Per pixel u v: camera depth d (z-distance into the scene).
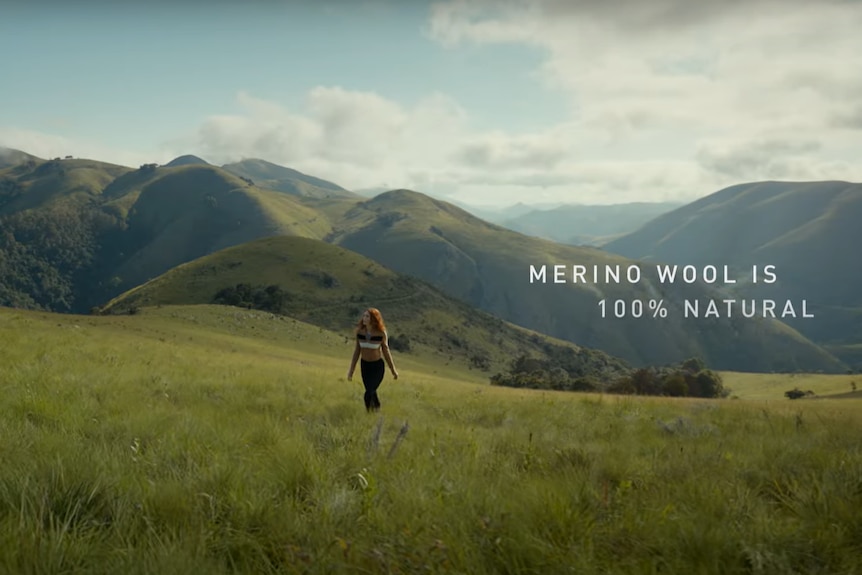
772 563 3.37
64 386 10.48
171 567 3.04
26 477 4.15
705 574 3.24
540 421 10.93
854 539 3.85
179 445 5.94
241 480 4.61
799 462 6.61
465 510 4.11
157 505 4.09
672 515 4.11
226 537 3.63
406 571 3.27
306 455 5.67
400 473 5.28
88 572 3.07
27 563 3.07
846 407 19.55
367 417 9.95
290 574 3.20
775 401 22.83
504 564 3.33
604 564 3.36
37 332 23.81
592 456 6.65
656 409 14.61
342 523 3.95
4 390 9.59
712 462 6.45
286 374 19.58
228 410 9.65
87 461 4.82
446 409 12.75
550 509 4.03
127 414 7.99
